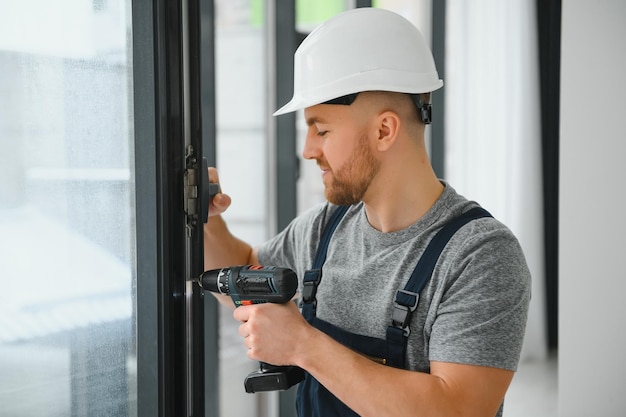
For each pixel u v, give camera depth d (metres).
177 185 0.93
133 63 0.90
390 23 1.20
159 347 0.92
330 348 1.09
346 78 1.17
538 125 4.14
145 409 0.93
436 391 1.06
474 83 4.11
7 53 0.94
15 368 0.98
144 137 0.90
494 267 1.13
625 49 2.41
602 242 2.50
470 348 1.09
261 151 2.81
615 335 2.51
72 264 0.95
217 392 2.48
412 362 1.19
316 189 3.30
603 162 2.47
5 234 0.97
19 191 0.96
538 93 4.14
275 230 2.81
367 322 1.25
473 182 4.15
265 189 2.84
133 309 0.93
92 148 0.93
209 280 1.10
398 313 1.19
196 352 1.03
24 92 0.94
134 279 0.93
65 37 0.93
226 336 3.00
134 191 0.92
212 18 2.35
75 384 0.97
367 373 1.07
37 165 0.95
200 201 0.99
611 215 2.48
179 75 0.92
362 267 1.28
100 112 0.92
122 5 0.90
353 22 1.19
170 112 0.91
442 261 1.18
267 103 2.77
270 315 1.09
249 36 2.77
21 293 0.97
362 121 1.19
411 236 1.23
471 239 1.16
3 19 0.94
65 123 0.93
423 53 1.23
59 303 0.96
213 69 2.37
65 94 0.93
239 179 2.84
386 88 1.17
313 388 1.29
